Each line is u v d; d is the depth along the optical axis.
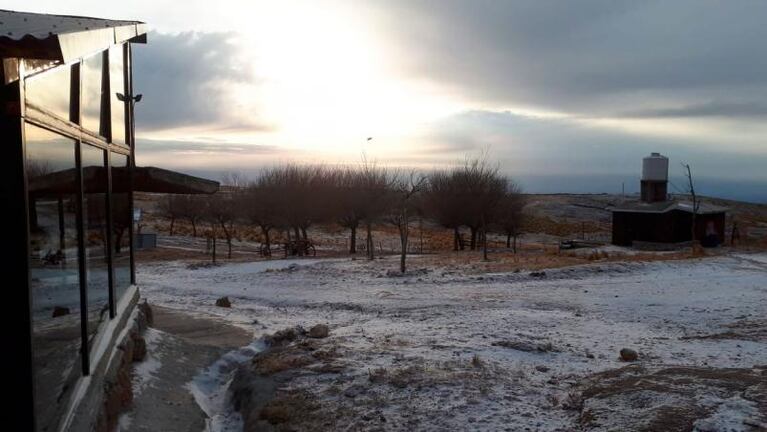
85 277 5.82
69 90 5.39
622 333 11.95
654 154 36.84
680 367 7.91
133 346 8.72
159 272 28.25
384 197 39.62
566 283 20.03
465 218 41.84
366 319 14.52
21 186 3.90
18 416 4.01
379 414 6.68
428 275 22.80
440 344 10.19
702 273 21.25
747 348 10.13
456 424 6.29
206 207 51.81
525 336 11.13
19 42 3.39
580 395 6.98
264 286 22.20
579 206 81.88
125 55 9.47
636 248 34.94
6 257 3.93
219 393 8.91
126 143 9.66
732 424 5.41
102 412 5.97
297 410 7.08
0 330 3.96
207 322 13.74
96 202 6.88
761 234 54.72
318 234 58.28
